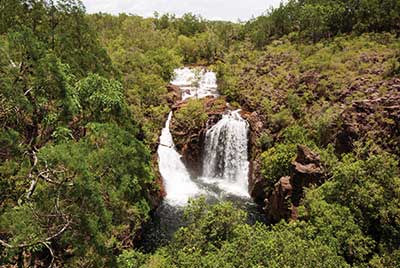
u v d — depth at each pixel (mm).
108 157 14734
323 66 38812
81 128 18906
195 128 38281
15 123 14266
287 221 24375
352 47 43281
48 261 13898
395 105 27000
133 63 46938
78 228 12109
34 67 14148
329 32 52688
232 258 14703
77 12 25297
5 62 13211
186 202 30859
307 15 56812
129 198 18094
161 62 54250
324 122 29719
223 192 33312
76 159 12289
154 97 41781
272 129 34625
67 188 11984
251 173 33594
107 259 13672
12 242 10164
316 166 25062
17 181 12719
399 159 24438
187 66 64688
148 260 19078
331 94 33812
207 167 37719
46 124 15117
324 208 19906
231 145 36500
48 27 23328
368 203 20203
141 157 18312
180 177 36469
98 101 18781
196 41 70375
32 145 14992
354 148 26469
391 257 17797
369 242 18375
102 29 68625
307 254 14414
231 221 18094
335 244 17531
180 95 47000
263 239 15617
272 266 13594
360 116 27625
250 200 31453
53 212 11773
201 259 15312
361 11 50125
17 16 22141
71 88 16156
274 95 39156
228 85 46562
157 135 37156
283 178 26484
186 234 18672
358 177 21188
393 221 20312
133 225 21750
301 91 37000
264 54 54750
